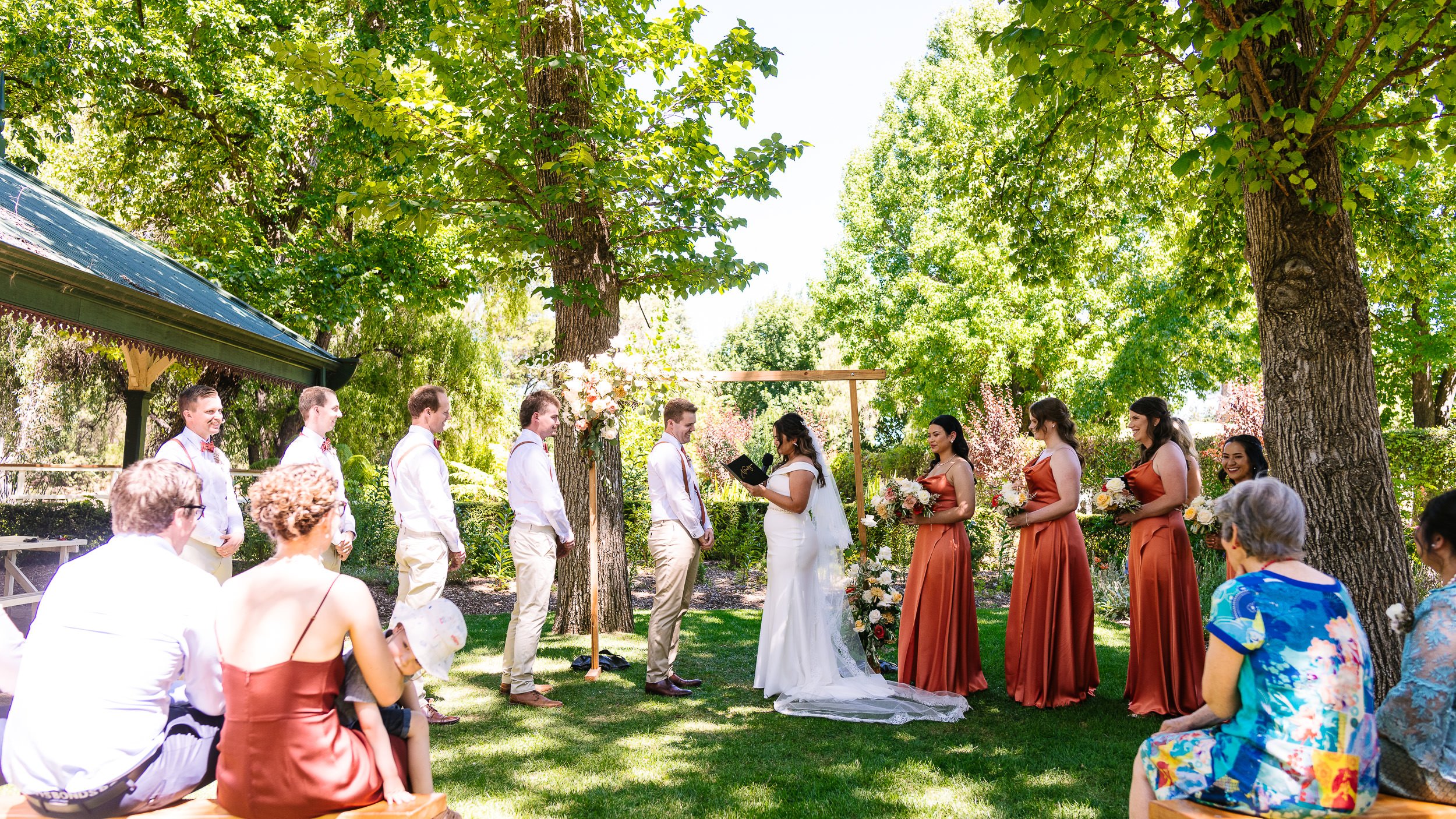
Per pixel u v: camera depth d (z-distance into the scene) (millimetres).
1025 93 4750
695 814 3375
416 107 7070
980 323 18578
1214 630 2400
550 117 7102
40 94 11031
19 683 2412
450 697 5156
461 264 15312
